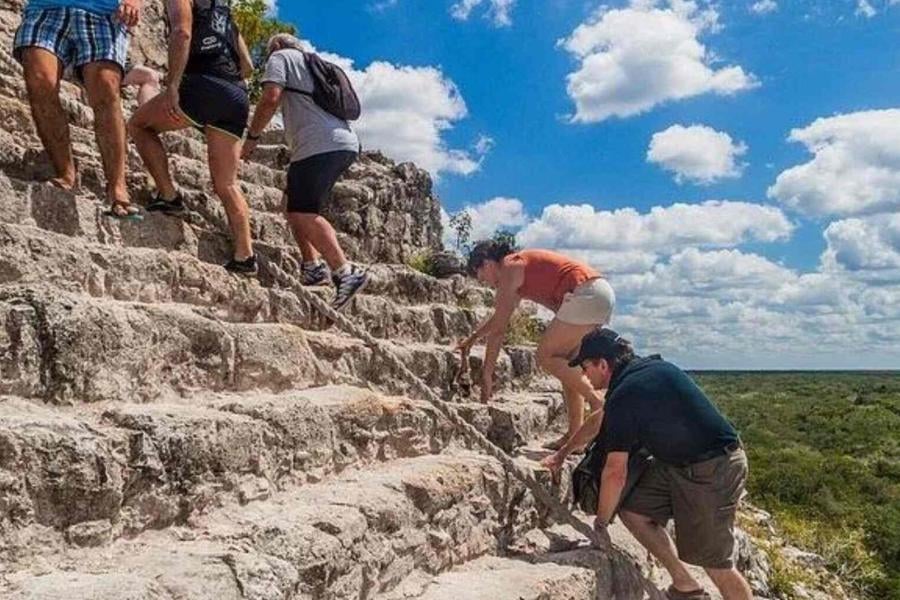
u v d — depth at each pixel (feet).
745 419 223.51
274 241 19.79
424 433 16.01
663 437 14.74
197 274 14.08
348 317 18.04
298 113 17.80
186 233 15.47
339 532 10.54
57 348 9.69
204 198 16.88
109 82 14.11
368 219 26.76
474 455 16.33
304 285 17.72
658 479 15.74
